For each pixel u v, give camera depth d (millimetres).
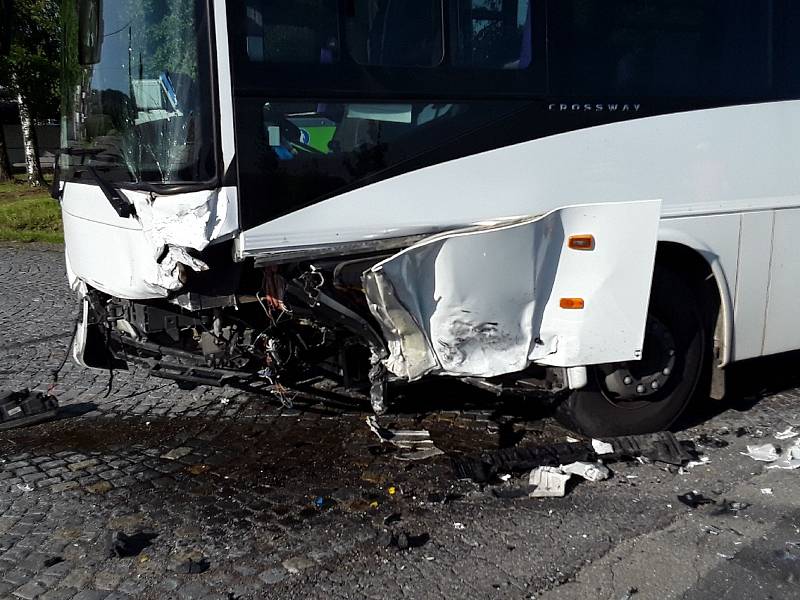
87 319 5641
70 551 3922
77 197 4953
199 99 3840
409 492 4480
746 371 6703
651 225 4484
